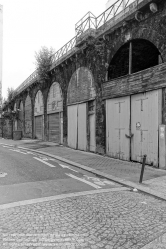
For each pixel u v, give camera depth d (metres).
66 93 16.28
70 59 15.04
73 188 5.86
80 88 14.13
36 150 14.54
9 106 35.81
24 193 5.36
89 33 11.78
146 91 8.78
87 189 5.81
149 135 8.68
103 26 11.36
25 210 4.27
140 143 9.20
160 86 8.00
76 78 14.67
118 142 10.56
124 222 3.81
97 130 12.23
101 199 5.01
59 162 10.17
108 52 11.19
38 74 19.80
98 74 11.99
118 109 10.54
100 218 3.95
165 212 4.32
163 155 8.00
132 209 4.44
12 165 9.08
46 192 5.46
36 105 23.98
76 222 3.77
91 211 4.27
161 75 7.96
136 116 9.41
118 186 6.24
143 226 3.66
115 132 10.77
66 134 16.39
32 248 2.96
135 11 8.73
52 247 2.99
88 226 3.62
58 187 5.93
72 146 15.27
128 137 9.85
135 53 10.73
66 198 5.02
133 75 9.43
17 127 33.41
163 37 7.92
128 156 9.91
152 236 3.34
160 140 8.12
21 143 19.59
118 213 4.21
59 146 16.56
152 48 10.19
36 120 24.48
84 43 12.81
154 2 7.98
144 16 8.73
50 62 18.78
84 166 8.89
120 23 9.84
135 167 8.51
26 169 8.31
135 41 9.62
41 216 4.00
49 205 4.56
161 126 8.04
